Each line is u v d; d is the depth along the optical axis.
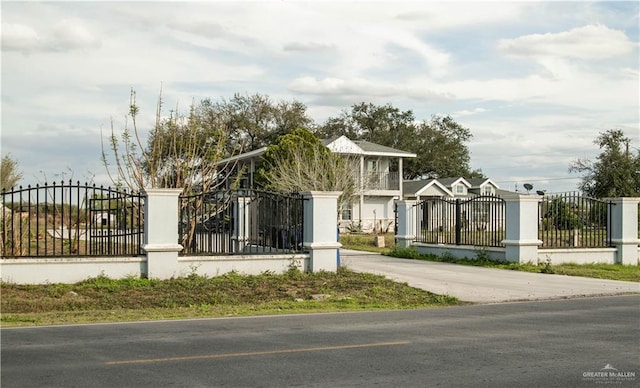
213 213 20.64
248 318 11.94
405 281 17.61
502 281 17.88
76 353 8.35
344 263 21.86
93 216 21.70
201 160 21.08
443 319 11.84
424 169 76.19
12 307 13.02
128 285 15.34
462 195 56.44
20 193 15.26
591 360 8.15
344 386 6.77
